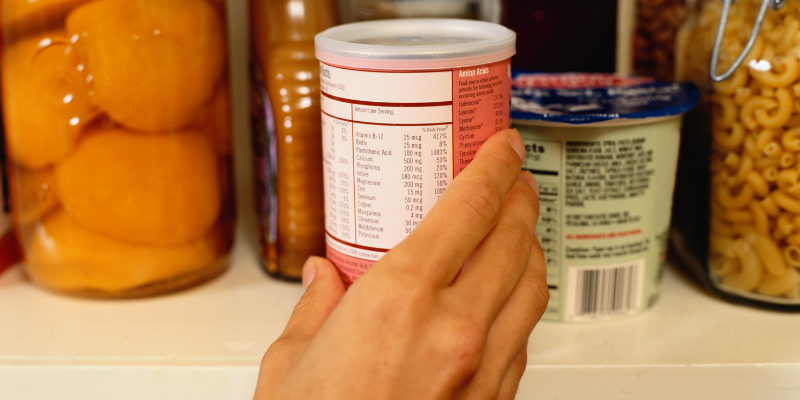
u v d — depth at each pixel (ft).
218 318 1.57
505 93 1.21
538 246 1.34
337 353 1.05
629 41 2.05
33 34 1.45
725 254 1.58
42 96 1.47
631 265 1.53
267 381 1.14
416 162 1.15
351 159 1.19
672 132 1.51
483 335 1.08
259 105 1.65
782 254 1.51
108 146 1.48
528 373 1.38
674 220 1.78
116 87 1.43
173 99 1.50
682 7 1.90
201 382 1.37
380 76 1.12
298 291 1.70
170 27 1.46
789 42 1.40
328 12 1.57
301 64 1.56
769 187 1.49
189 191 1.58
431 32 1.35
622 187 1.47
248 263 1.87
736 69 1.47
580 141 1.43
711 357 1.39
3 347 1.43
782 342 1.44
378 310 1.05
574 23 2.02
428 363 1.05
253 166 1.78
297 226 1.66
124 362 1.38
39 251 1.61
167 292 1.69
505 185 1.15
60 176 1.52
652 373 1.37
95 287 1.59
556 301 1.54
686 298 1.67
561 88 1.67
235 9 2.19
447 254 1.08
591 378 1.37
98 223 1.53
